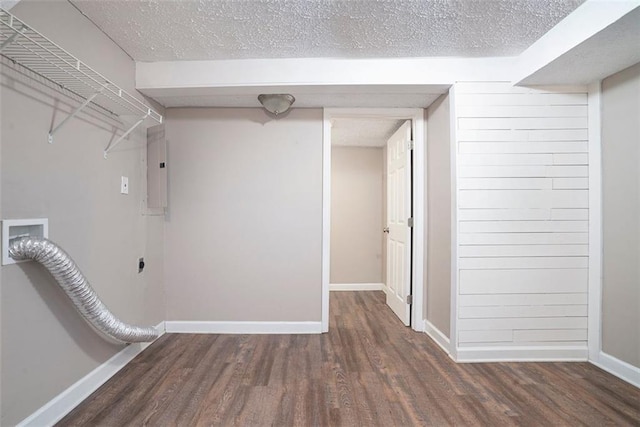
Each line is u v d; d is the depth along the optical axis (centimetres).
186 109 247
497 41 182
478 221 202
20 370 123
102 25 164
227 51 194
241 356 205
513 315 203
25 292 125
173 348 217
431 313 245
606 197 191
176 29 169
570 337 203
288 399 157
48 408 135
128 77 198
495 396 162
